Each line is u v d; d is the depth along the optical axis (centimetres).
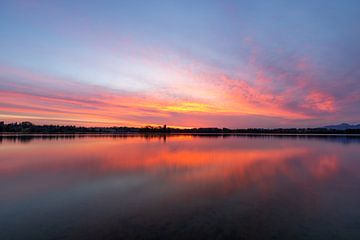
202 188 958
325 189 943
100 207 730
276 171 1330
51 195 858
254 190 928
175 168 1424
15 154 2155
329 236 548
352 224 609
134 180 1102
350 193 888
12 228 587
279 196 848
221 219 638
